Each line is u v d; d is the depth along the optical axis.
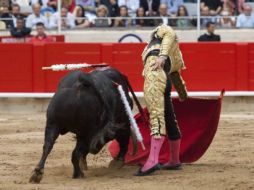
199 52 24.44
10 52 24.38
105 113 12.48
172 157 13.70
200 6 29.06
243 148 16.61
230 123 21.17
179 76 14.05
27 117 22.92
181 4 29.30
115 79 13.14
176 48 13.54
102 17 28.34
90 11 29.19
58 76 24.38
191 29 28.59
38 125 20.91
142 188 11.77
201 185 11.99
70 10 29.11
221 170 13.56
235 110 24.77
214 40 26.36
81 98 12.16
